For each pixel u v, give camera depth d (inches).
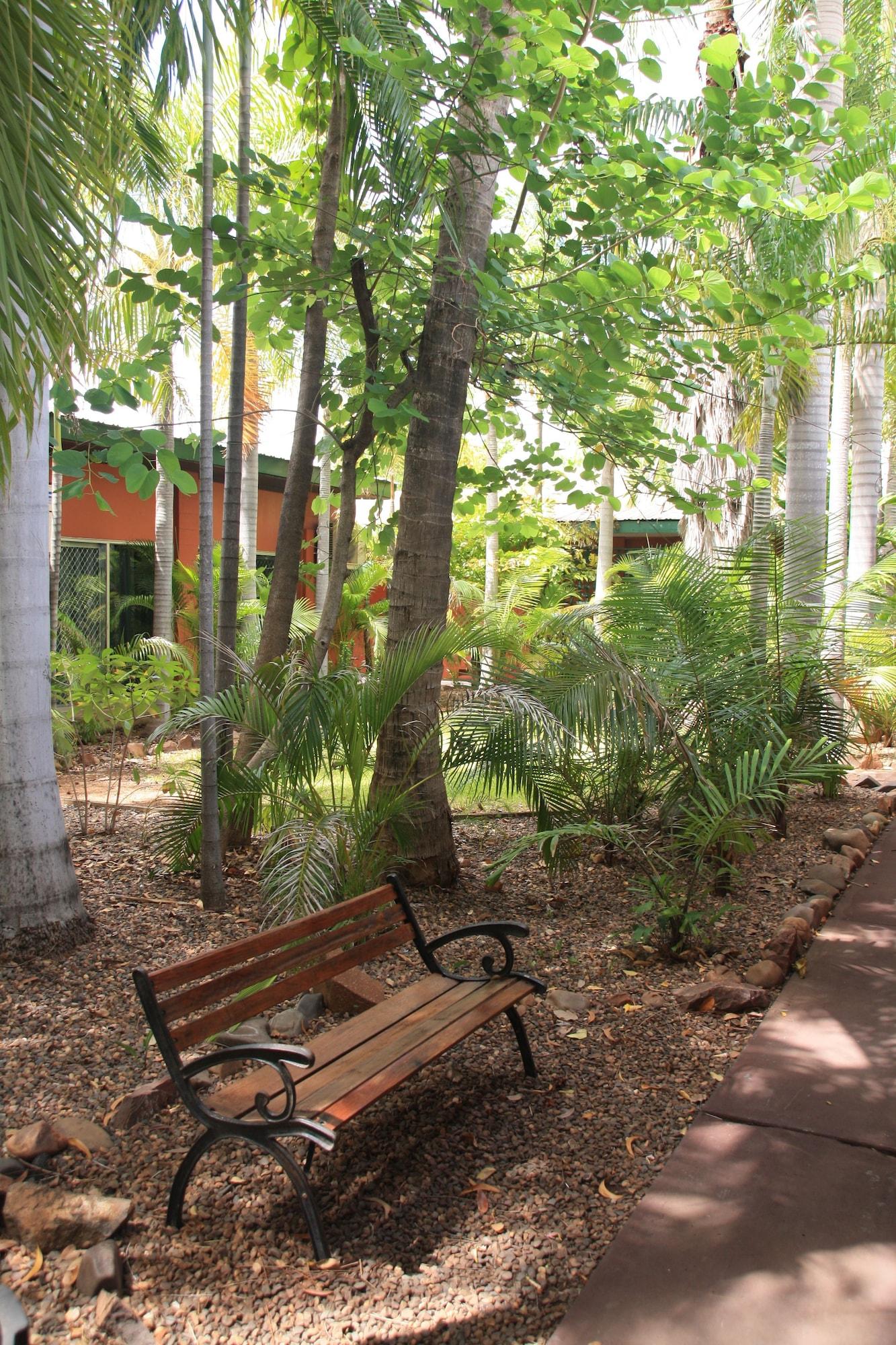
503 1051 140.1
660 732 201.3
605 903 208.2
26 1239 95.1
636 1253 94.0
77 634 363.6
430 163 200.7
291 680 194.4
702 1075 132.8
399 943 132.8
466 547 668.1
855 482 498.9
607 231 206.4
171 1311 86.7
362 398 245.8
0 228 110.4
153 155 225.8
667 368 232.5
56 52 121.3
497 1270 92.9
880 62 403.2
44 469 171.0
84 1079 127.6
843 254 330.3
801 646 277.0
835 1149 111.8
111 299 236.5
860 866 239.9
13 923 165.8
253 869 222.1
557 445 269.1
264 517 604.1
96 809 292.0
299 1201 103.2
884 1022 146.6
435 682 212.2
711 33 360.8
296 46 227.9
